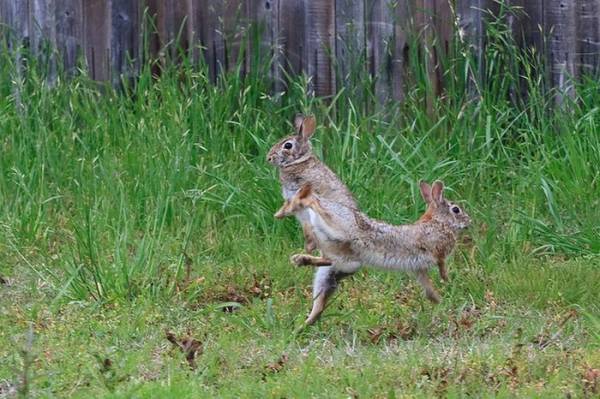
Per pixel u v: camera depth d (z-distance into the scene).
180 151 13.73
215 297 11.67
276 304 11.44
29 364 8.77
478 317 11.18
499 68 15.41
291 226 13.01
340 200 10.76
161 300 11.30
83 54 15.63
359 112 15.37
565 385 9.07
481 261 12.56
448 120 14.92
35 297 11.57
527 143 14.53
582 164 13.99
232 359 9.79
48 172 13.99
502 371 9.34
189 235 12.35
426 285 10.94
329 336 10.64
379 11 15.56
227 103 14.96
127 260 11.94
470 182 13.99
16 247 12.70
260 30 15.62
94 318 10.81
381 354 10.03
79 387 8.98
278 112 15.10
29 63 15.41
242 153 14.27
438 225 10.76
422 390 8.97
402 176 13.47
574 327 10.74
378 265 10.61
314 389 8.97
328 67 15.62
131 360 9.53
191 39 15.61
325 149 14.34
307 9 15.59
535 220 13.09
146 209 13.16
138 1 15.56
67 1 15.59
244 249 12.73
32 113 14.69
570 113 14.85
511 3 15.56
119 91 15.62
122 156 13.95
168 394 8.70
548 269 12.15
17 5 15.61
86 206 12.41
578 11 15.54
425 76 15.24
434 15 15.55
